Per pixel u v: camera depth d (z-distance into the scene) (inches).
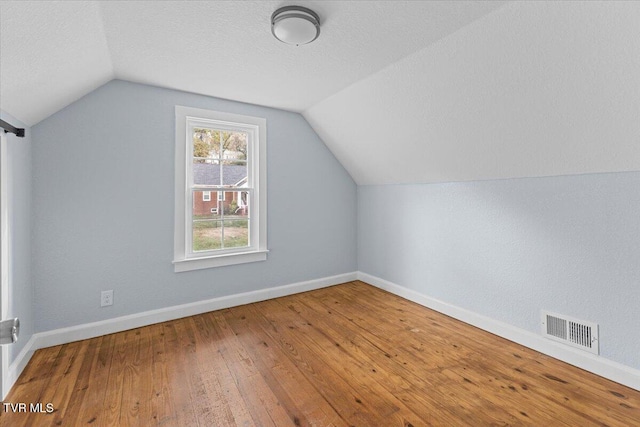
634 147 63.3
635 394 65.7
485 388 68.4
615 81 57.0
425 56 77.4
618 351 70.4
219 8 60.8
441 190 113.7
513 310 91.7
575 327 77.6
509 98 72.6
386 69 87.4
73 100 88.4
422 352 84.5
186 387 68.8
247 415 60.2
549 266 82.7
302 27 62.6
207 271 114.1
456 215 108.3
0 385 63.1
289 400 64.7
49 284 87.3
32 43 52.8
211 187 116.1
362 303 123.6
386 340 91.7
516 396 65.6
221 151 118.4
